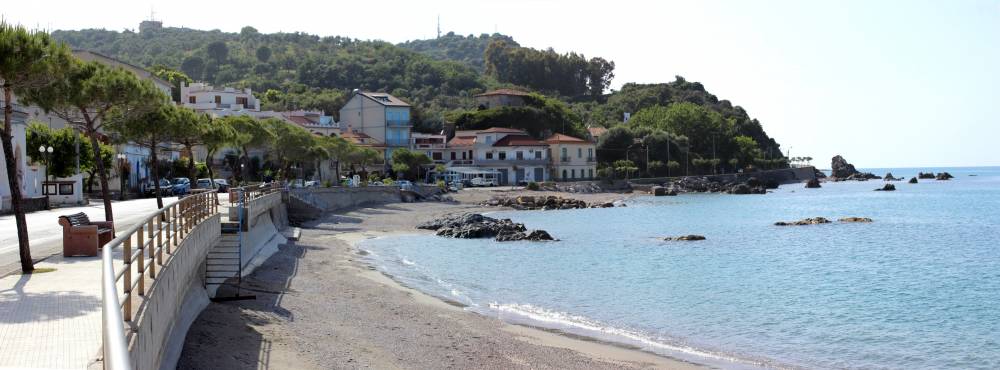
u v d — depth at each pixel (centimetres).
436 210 9894
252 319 2627
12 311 1600
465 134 16200
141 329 1272
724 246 6059
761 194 15788
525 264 4928
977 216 9500
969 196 14562
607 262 5038
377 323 2889
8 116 2173
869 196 14812
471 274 4459
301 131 9494
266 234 5181
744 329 3050
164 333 1717
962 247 6062
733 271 4656
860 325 3133
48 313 1580
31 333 1401
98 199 6656
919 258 5341
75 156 6166
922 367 2517
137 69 9088
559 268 4753
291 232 6347
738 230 7612
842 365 2536
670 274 4522
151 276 1608
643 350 2692
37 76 2208
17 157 5234
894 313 3381
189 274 2308
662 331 3000
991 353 2689
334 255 5084
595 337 2872
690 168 18375
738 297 3762
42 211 4997
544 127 17325
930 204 12169
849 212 10394
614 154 17225
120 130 4253
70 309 1622
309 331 2592
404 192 11031
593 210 10662
